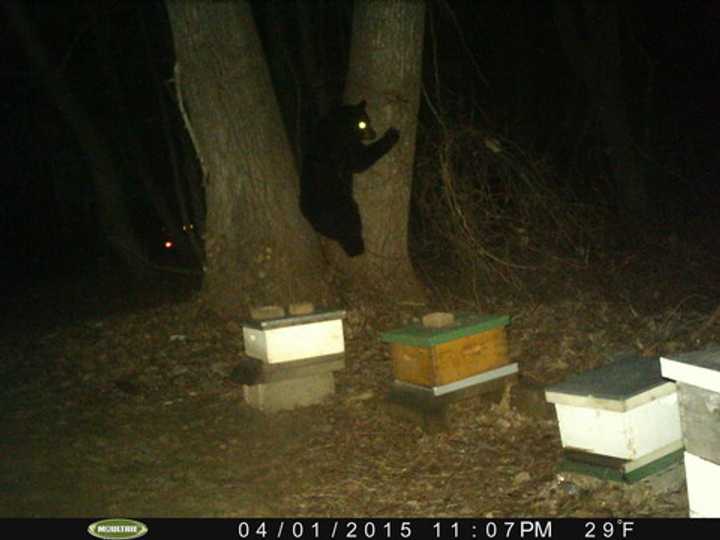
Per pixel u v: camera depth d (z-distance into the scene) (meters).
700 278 9.43
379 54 7.46
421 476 4.74
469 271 8.34
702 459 3.54
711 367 3.41
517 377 5.48
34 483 4.71
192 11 7.41
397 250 7.93
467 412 5.56
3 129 17.50
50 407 6.27
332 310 5.91
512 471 4.75
